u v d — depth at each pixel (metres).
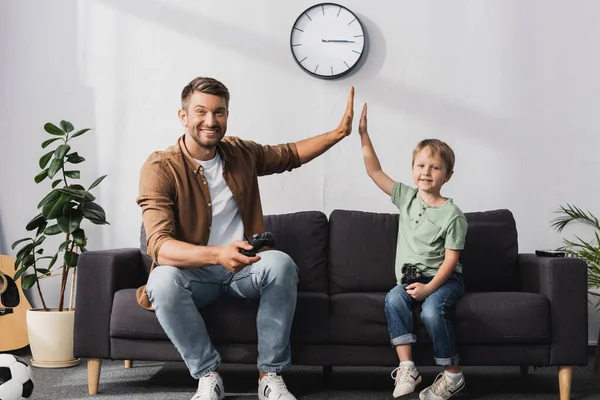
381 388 2.81
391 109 3.67
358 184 3.66
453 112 3.67
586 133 3.66
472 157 3.67
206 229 2.59
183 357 2.46
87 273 2.67
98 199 3.68
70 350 3.23
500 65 3.67
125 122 3.69
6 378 2.26
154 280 2.42
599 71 3.66
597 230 3.63
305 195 3.67
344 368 3.32
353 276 3.06
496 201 3.66
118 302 2.62
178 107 3.69
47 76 3.71
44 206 3.22
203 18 3.69
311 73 3.64
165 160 2.58
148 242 2.46
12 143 3.72
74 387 2.79
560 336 2.58
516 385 2.90
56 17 3.71
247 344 2.59
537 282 2.76
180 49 3.69
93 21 3.71
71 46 3.71
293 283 2.47
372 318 2.61
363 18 3.68
